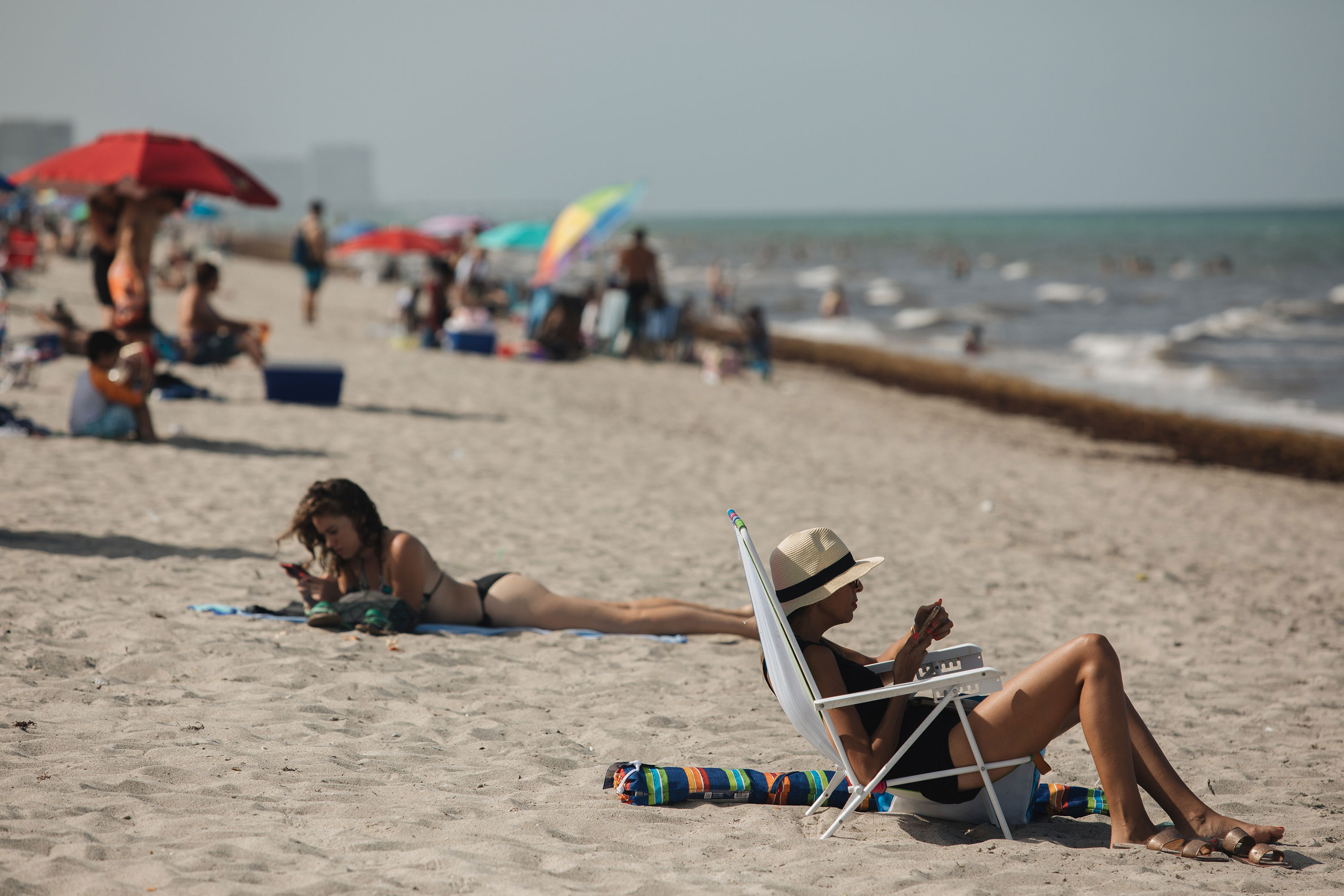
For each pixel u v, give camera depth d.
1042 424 53.53
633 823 10.59
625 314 60.78
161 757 11.44
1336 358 79.25
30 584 17.17
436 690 14.46
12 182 30.64
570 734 13.26
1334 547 30.45
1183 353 81.88
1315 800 12.34
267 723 12.83
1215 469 44.25
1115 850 10.12
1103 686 10.09
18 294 62.44
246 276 119.81
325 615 16.23
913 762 10.33
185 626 15.98
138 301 32.94
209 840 9.45
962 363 78.81
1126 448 47.84
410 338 56.75
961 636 19.02
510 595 17.17
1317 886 9.39
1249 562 27.55
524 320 68.81
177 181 30.08
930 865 9.66
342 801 10.65
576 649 16.52
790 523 26.81
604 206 57.88
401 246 68.62
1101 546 27.86
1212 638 20.09
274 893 8.43
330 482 16.20
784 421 45.34
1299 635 20.75
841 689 10.21
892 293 136.75
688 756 12.66
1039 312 116.62
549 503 26.56
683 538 24.34
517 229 67.25
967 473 37.38
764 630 10.05
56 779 10.59
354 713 13.42
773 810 11.20
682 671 15.85
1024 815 10.72
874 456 39.03
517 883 8.81
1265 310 110.38
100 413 28.06
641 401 45.88
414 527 23.19
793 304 124.50
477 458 30.91
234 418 33.06
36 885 8.32
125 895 8.25
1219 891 9.20
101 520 21.44
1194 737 14.69
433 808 10.62
